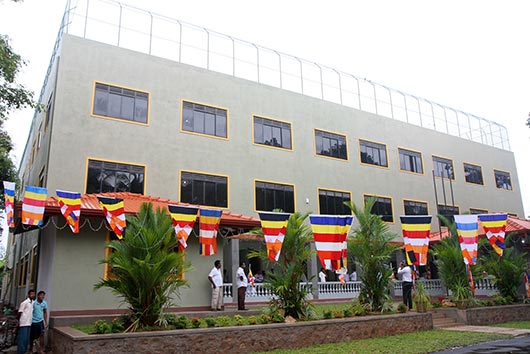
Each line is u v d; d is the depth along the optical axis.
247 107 25.69
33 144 27.61
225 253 23.50
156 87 22.59
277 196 25.48
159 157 21.70
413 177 32.53
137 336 10.23
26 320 11.46
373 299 15.48
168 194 21.55
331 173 28.20
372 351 11.31
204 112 23.95
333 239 12.88
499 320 17.81
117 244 11.47
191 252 16.08
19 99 15.42
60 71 19.97
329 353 11.11
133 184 20.67
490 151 38.94
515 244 22.19
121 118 21.11
